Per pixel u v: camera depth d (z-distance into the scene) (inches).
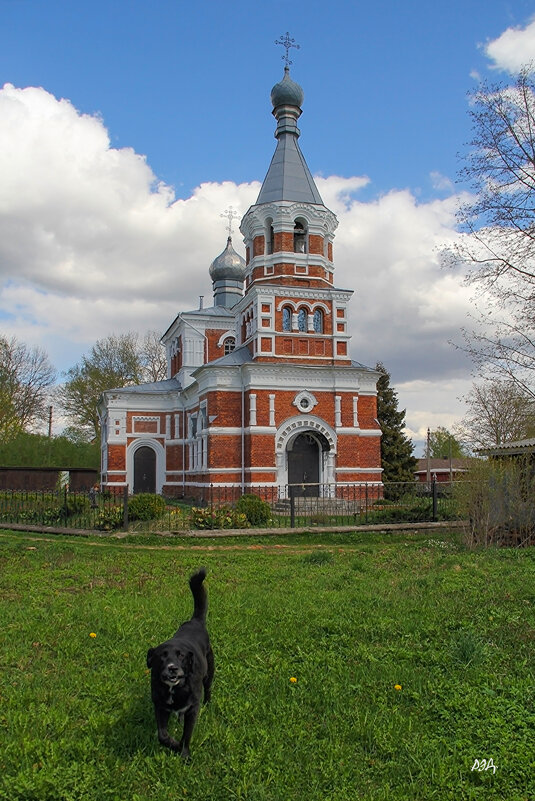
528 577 485.1
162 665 198.5
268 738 218.1
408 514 878.4
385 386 1929.1
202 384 1364.4
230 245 1966.0
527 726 229.3
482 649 297.3
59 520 910.4
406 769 201.0
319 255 1355.8
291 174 1397.6
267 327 1286.9
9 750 206.5
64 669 281.3
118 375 2309.3
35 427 2356.1
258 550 720.3
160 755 205.6
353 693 257.0
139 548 724.0
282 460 1259.2
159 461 1626.5
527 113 826.8
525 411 1555.1
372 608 384.8
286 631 331.3
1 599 423.2
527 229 837.2
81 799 184.4
